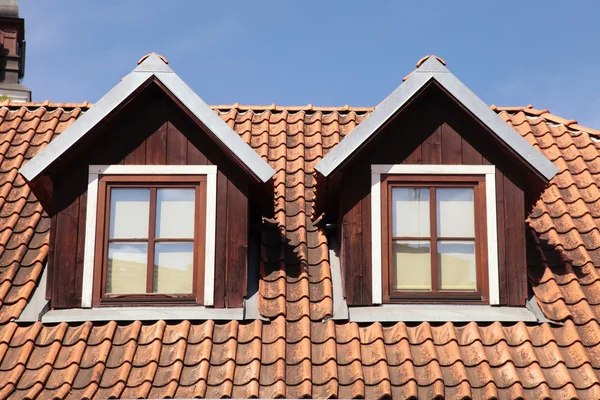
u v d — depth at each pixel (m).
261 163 12.41
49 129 15.95
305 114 16.34
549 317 12.10
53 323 12.05
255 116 16.33
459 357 11.40
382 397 10.84
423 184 12.70
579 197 14.40
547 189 14.64
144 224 12.47
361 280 12.35
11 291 12.59
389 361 11.42
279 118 16.12
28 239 13.38
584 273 12.94
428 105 12.95
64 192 12.55
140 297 12.18
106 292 12.26
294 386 11.01
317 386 11.03
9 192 14.39
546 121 16.64
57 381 11.16
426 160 12.78
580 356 11.52
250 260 12.93
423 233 12.57
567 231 13.75
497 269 12.41
